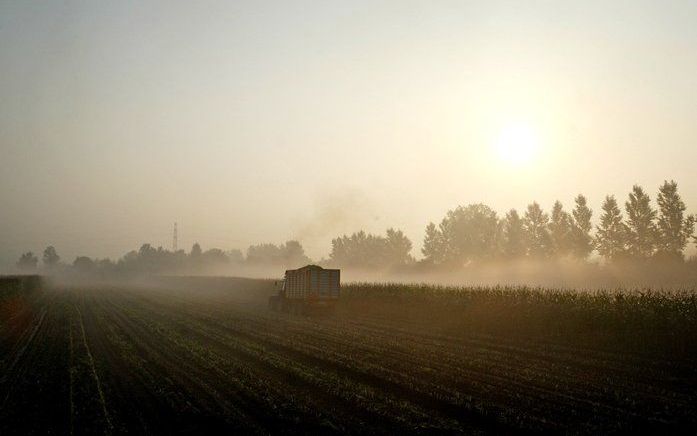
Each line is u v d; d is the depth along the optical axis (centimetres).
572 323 2473
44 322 3244
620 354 1944
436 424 1019
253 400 1209
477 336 2495
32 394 1285
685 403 1205
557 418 1070
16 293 4078
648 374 1553
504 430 989
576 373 1559
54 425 1019
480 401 1200
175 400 1209
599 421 1052
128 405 1166
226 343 2220
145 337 2459
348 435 949
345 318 3572
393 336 2495
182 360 1784
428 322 3228
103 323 3166
